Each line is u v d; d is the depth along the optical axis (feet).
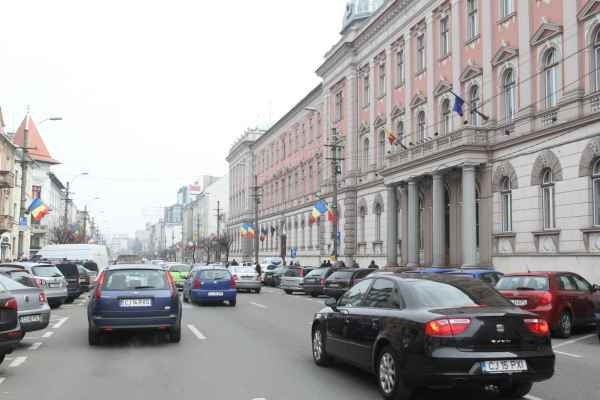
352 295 31.35
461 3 104.17
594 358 37.37
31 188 229.25
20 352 38.78
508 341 23.82
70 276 87.25
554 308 47.88
